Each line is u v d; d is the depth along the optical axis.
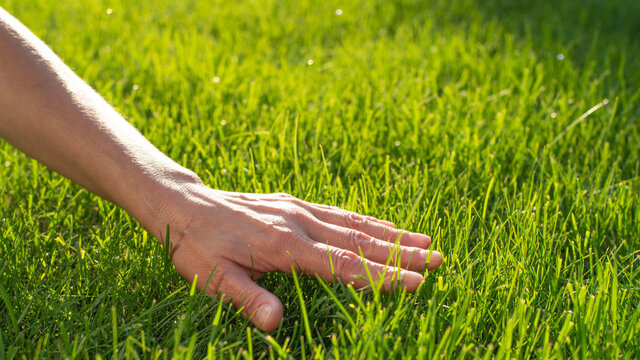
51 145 0.67
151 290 0.72
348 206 0.79
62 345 0.65
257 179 0.86
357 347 0.62
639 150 0.95
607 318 0.66
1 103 0.66
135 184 0.67
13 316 0.65
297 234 0.68
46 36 1.39
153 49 1.35
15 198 0.85
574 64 1.35
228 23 1.61
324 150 0.94
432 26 1.61
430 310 0.64
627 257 0.74
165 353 0.62
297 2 1.80
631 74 1.25
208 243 0.67
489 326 0.68
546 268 0.73
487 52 1.41
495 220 0.78
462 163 0.91
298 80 1.19
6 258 0.71
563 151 0.95
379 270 0.67
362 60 1.32
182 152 0.93
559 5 1.81
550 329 0.66
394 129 1.00
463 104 1.10
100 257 0.73
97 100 0.69
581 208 0.81
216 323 0.63
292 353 0.65
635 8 1.76
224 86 1.15
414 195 0.81
